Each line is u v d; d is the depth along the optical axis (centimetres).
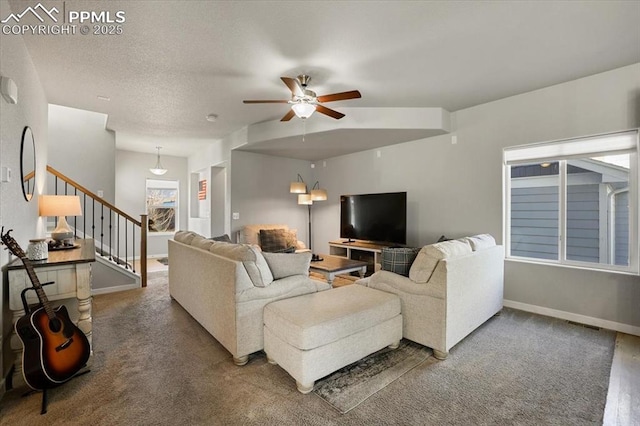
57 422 173
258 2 207
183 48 266
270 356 233
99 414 180
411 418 178
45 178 398
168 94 371
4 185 214
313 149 568
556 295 348
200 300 298
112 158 548
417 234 489
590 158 336
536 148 370
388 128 427
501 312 362
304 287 267
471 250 298
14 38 232
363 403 191
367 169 573
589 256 344
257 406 188
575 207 352
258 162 611
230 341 239
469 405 190
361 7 212
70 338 207
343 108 430
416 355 253
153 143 650
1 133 206
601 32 245
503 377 221
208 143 653
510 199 400
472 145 421
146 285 477
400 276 276
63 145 516
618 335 298
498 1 207
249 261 241
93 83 338
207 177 702
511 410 186
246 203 594
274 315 226
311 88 357
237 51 272
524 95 372
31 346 187
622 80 307
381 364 238
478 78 331
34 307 205
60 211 348
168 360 243
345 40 254
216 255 271
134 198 741
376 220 525
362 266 441
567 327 317
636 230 309
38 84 323
